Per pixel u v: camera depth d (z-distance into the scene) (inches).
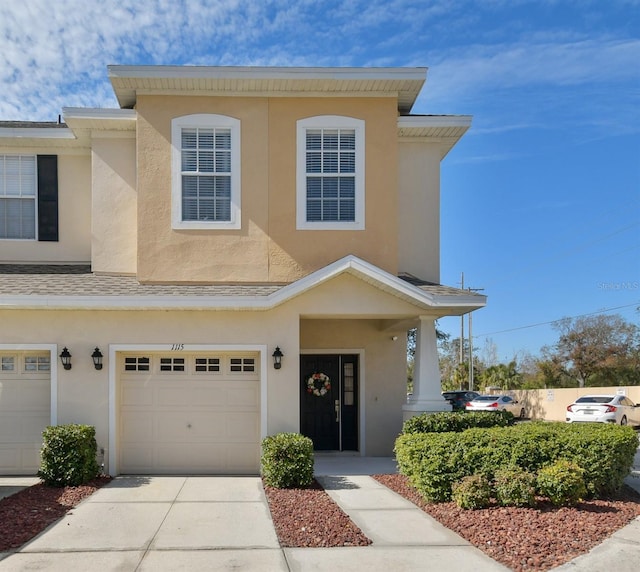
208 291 450.0
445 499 347.9
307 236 482.9
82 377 433.7
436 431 444.8
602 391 1288.1
